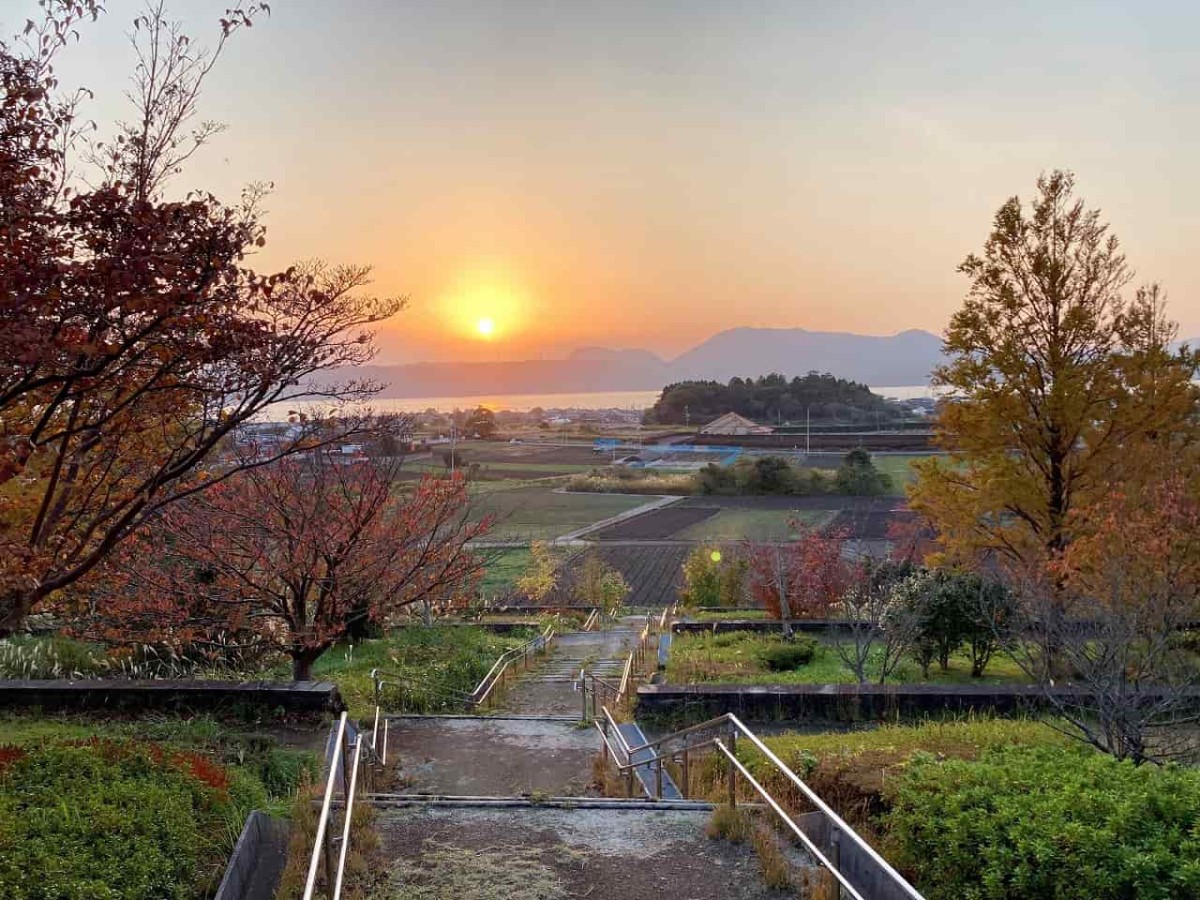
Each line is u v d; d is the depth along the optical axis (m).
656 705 13.77
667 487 80.38
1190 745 9.87
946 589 16.53
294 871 6.12
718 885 6.03
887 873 4.61
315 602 15.96
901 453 104.81
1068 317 17.48
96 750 7.99
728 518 62.69
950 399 19.16
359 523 14.45
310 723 11.86
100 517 8.27
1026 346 17.98
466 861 6.41
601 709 14.45
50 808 6.46
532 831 7.04
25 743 8.91
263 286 7.65
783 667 18.38
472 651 19.84
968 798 6.67
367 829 6.82
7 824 6.09
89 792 6.86
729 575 31.80
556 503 72.88
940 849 6.38
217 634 16.39
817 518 61.06
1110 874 5.48
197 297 7.31
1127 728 9.21
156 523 13.05
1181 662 10.68
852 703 13.32
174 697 11.89
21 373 7.06
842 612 23.20
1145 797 6.16
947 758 8.65
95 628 14.26
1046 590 12.84
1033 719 12.28
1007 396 17.84
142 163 7.75
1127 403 17.41
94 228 6.90
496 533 54.28
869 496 73.69
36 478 8.57
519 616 29.84
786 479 77.06
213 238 7.15
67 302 6.72
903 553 26.16
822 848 6.84
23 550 7.10
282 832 7.26
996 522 19.11
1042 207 17.70
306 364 8.40
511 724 13.52
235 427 8.66
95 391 7.63
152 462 9.14
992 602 15.46
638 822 7.25
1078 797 6.32
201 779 7.71
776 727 13.15
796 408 188.50
